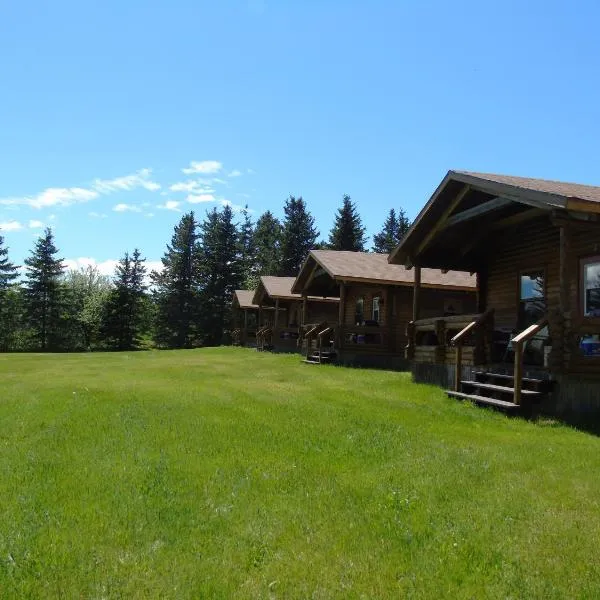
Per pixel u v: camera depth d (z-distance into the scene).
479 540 4.35
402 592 3.60
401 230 77.94
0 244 57.19
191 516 4.77
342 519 4.76
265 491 5.46
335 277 21.69
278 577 3.76
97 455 6.73
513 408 9.81
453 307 23.97
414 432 8.30
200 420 8.93
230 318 60.38
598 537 4.45
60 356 31.33
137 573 3.79
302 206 68.50
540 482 5.86
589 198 9.43
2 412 9.90
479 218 14.05
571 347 9.91
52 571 3.80
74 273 75.75
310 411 9.88
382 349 22.69
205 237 61.88
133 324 58.69
